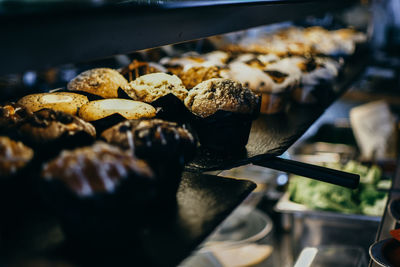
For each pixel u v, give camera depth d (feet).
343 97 6.07
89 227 1.22
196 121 1.94
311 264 2.66
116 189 1.21
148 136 1.52
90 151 1.30
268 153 1.95
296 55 3.44
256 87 2.54
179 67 2.50
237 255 2.97
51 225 1.36
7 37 1.19
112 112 1.84
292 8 2.54
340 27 5.32
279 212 3.37
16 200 1.40
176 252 1.29
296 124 2.43
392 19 6.79
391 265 1.79
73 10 1.27
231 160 1.89
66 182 1.21
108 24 1.40
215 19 1.84
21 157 1.38
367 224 3.04
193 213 1.47
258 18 2.14
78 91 2.09
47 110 1.63
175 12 1.59
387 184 3.48
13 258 1.24
